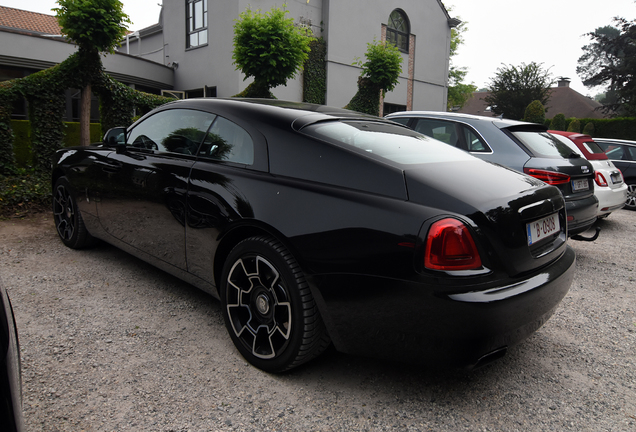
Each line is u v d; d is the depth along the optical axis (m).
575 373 2.35
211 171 2.40
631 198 8.48
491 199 1.87
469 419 1.91
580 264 4.48
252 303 2.21
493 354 1.79
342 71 15.62
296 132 2.22
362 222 1.82
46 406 1.81
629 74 39.25
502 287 1.76
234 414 1.85
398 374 2.24
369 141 2.27
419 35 19.11
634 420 1.96
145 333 2.50
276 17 8.76
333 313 1.90
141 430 1.71
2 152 6.37
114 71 13.21
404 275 1.72
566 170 4.02
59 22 6.63
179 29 14.74
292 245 1.95
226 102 2.65
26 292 2.96
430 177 1.92
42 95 6.69
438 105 20.88
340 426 1.81
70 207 3.82
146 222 2.84
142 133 3.10
